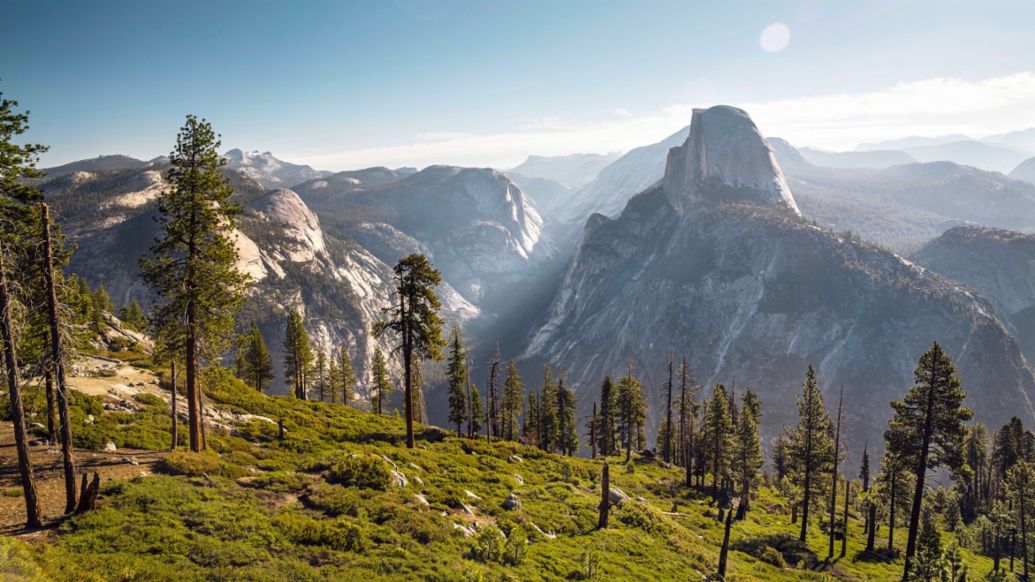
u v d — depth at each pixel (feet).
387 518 71.77
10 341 58.29
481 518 87.30
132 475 74.90
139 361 160.04
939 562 124.57
